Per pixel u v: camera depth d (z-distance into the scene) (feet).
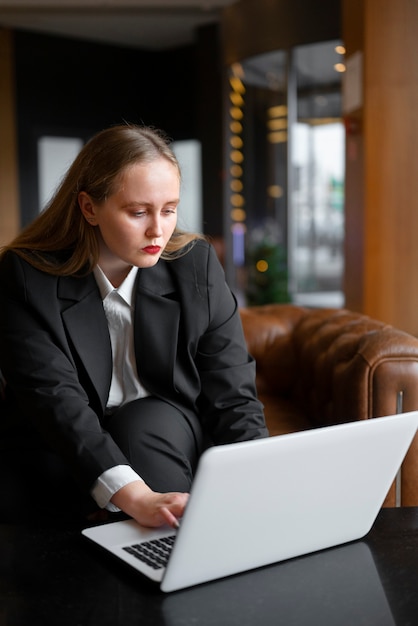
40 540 4.16
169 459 5.21
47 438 4.79
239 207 29.12
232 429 5.37
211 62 31.99
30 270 5.28
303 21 23.88
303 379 8.47
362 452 3.85
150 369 5.42
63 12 28.71
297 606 3.39
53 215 5.39
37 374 4.99
